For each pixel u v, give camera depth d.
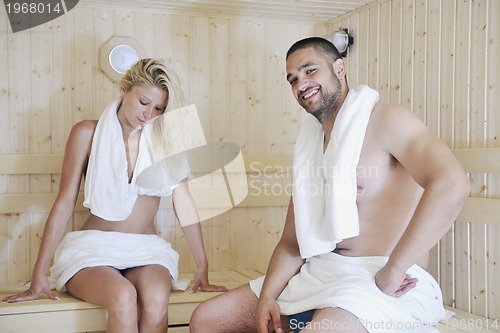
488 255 2.29
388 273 1.72
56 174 2.92
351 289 1.73
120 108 2.50
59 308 2.26
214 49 3.16
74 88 2.95
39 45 2.90
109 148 2.45
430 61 2.58
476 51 2.34
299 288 1.91
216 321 2.06
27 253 2.88
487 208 2.25
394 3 2.81
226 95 3.18
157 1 2.91
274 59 3.27
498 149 2.20
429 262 2.58
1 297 2.47
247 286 2.12
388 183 1.88
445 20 2.50
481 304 2.32
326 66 1.98
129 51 2.98
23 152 2.89
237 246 3.22
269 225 3.28
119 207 2.45
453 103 2.46
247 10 3.08
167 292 2.26
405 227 1.89
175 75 2.47
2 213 2.83
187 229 2.58
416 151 1.77
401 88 2.78
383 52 2.90
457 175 1.66
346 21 3.20
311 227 1.94
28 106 2.89
